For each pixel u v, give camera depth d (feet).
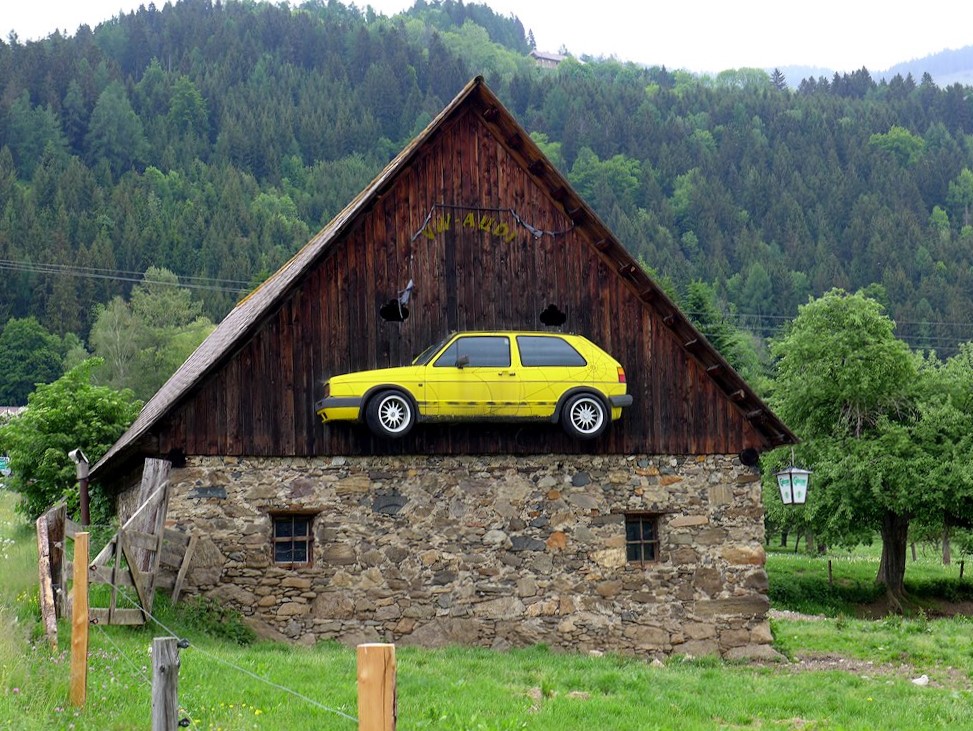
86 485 89.04
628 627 70.54
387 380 66.18
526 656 65.41
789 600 139.13
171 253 392.47
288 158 543.39
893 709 54.75
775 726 50.34
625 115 643.45
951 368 143.02
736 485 73.82
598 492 71.36
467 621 68.08
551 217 72.84
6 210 384.88
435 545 68.23
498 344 68.49
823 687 60.34
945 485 130.41
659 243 487.20
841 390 141.69
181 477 64.54
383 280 69.21
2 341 326.44
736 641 71.97
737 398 74.02
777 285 445.37
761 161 593.01
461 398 67.10
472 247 71.15
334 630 65.92
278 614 65.16
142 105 550.77
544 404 68.33
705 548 72.59
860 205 517.96
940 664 70.64
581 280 72.90
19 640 45.91
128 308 324.80
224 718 40.96
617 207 494.18
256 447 65.82
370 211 69.46
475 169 71.87
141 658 48.57
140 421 89.45
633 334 73.41
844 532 138.51
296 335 67.31
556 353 69.21
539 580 69.51
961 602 144.97
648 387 73.10
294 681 49.60
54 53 536.83
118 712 39.78
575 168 574.97
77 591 40.50
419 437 68.64
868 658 73.05
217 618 63.46
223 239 402.72
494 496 69.56
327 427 67.26
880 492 133.80
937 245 467.52
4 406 312.91
